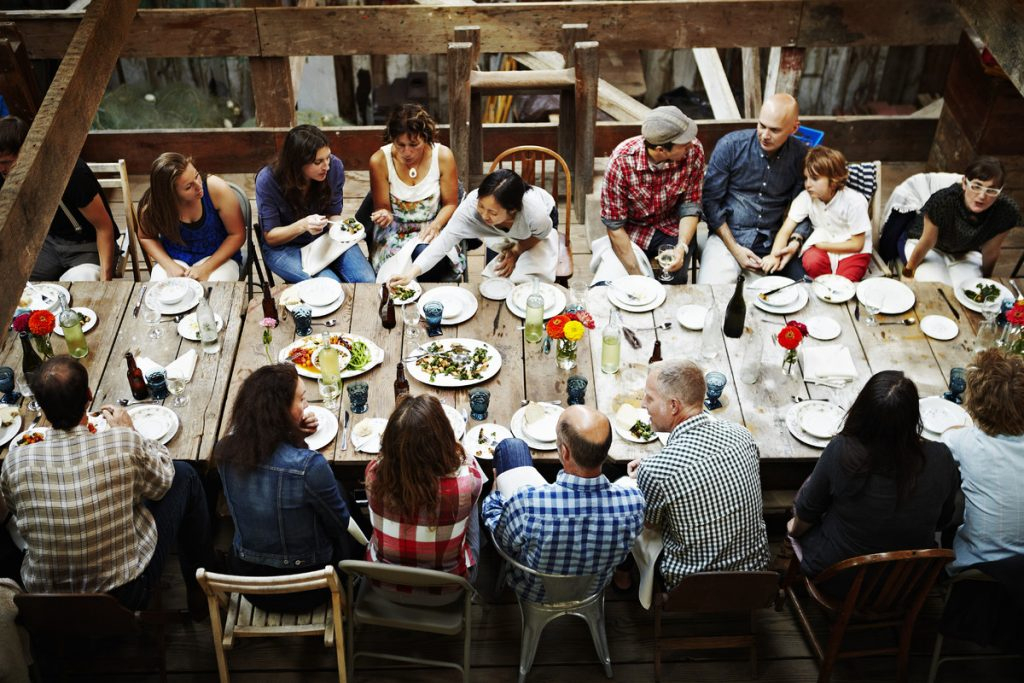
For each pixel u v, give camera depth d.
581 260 5.01
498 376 3.35
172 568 3.37
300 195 4.13
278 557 2.72
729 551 2.78
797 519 2.94
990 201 3.88
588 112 4.93
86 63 3.33
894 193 4.32
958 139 5.41
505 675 3.04
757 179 4.37
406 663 3.07
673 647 2.96
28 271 2.64
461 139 5.04
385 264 4.23
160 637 2.85
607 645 3.05
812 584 2.88
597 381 3.33
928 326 3.58
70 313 3.33
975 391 2.78
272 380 2.63
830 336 3.53
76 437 2.64
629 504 2.61
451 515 2.60
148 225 4.03
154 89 7.16
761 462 3.51
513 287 3.74
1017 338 3.41
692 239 4.39
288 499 2.62
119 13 3.68
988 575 2.71
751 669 3.04
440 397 3.26
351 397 3.15
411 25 5.21
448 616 2.75
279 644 3.11
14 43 4.64
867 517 2.69
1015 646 2.79
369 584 2.81
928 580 2.67
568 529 2.58
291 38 5.22
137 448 2.69
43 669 3.00
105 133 5.45
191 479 3.00
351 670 2.94
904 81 7.46
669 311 3.66
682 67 7.65
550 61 6.06
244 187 5.57
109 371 3.34
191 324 3.54
